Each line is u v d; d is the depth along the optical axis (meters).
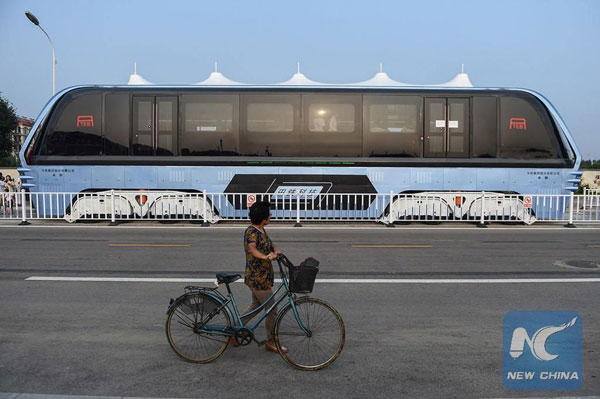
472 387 4.67
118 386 4.64
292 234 14.03
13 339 5.87
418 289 8.20
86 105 16.33
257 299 5.41
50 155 16.30
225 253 11.11
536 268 9.78
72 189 16.31
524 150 16.44
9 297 7.60
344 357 5.39
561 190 16.53
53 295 7.72
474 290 8.15
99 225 15.73
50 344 5.71
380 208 16.30
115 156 16.28
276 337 5.09
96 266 9.74
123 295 7.75
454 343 5.82
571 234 14.39
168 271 9.38
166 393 4.50
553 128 16.52
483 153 16.42
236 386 4.66
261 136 16.31
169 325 5.27
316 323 5.12
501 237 13.71
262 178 16.34
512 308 7.18
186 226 15.62
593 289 8.23
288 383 4.74
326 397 4.45
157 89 16.31
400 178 16.34
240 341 5.31
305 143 16.31
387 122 16.38
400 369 5.07
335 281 8.67
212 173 16.31
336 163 16.28
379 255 10.98
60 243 12.30
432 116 16.38
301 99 16.31
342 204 16.30
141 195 16.19
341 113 16.34
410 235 13.97
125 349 5.58
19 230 14.58
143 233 14.04
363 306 7.25
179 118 16.31
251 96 16.31
